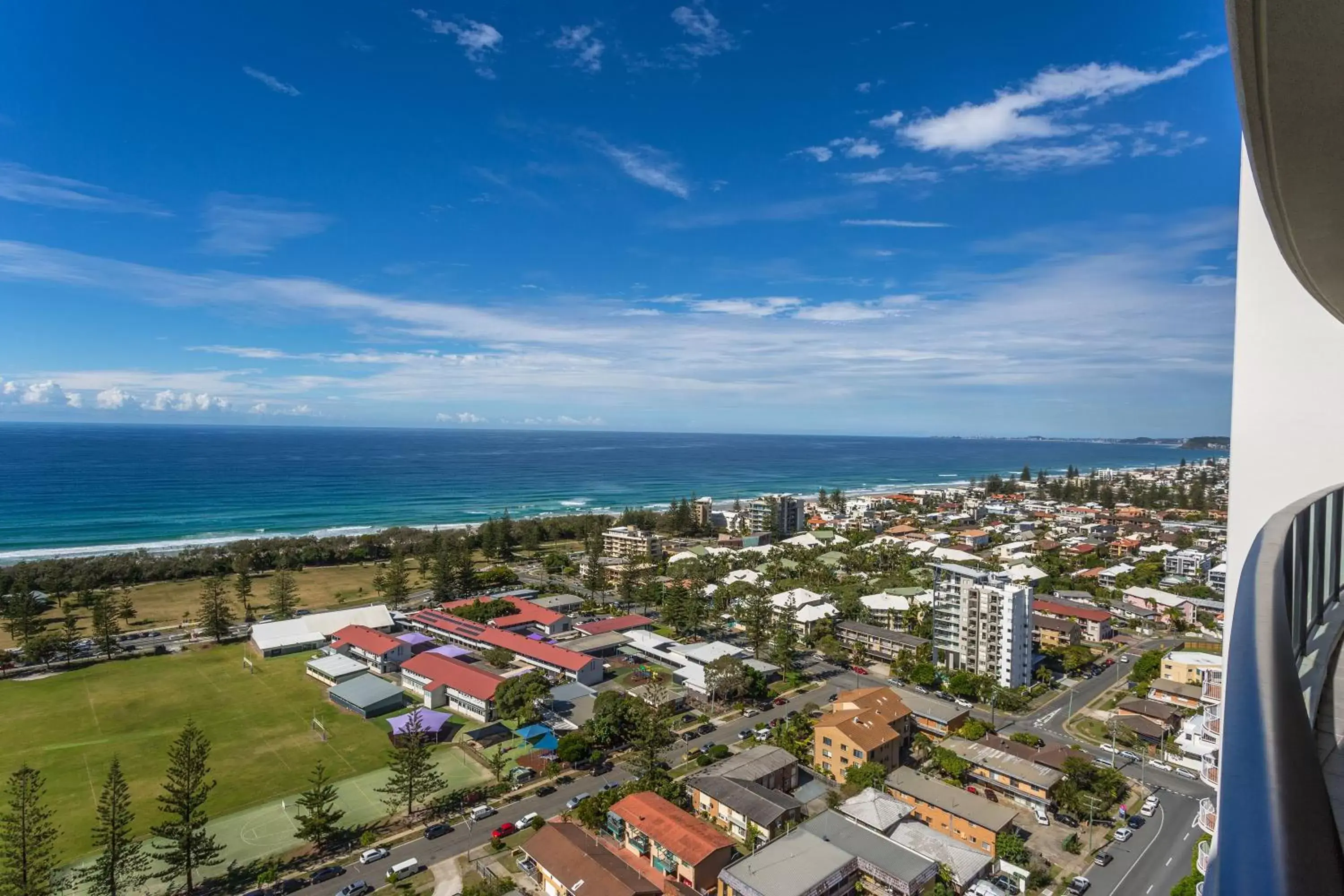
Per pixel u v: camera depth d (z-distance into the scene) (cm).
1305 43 326
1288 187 449
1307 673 519
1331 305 648
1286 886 192
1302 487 815
